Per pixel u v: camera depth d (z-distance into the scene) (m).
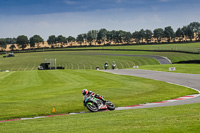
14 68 164.50
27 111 24.55
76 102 29.06
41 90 42.06
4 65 184.62
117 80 54.53
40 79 61.31
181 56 162.25
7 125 17.48
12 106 27.31
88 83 50.22
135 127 13.59
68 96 33.94
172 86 42.56
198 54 160.25
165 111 19.08
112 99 30.86
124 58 184.38
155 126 13.49
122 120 16.25
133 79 55.81
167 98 30.86
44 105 27.59
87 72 79.94
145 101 29.03
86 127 14.59
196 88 39.28
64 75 70.44
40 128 15.32
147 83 47.81
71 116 20.17
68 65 167.38
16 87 47.91
